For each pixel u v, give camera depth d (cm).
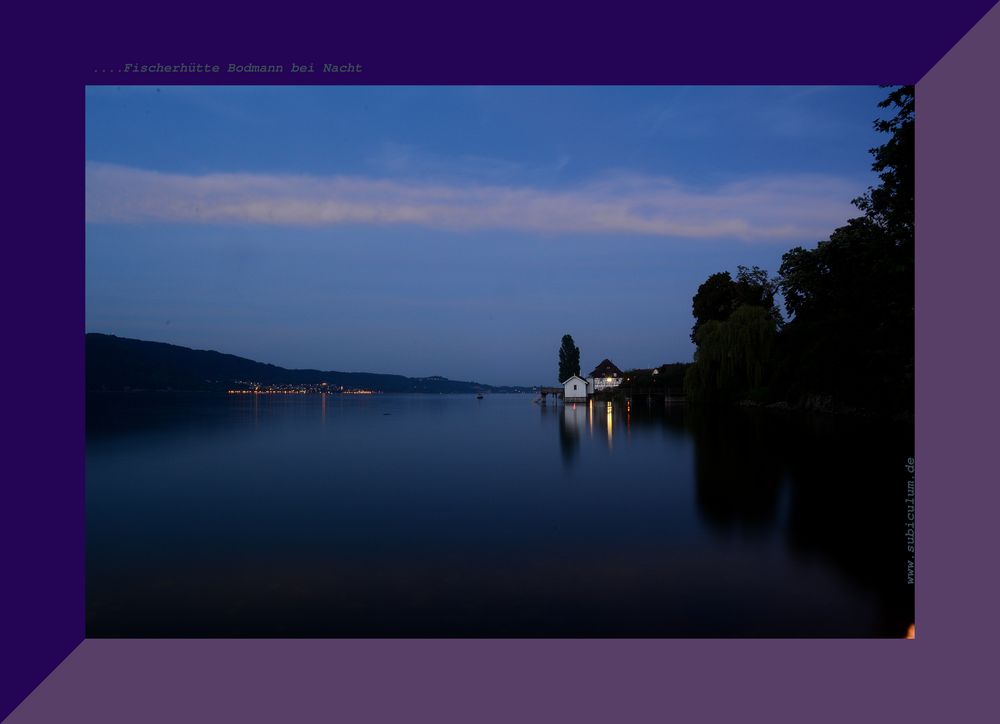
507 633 737
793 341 4628
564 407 7800
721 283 6800
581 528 1272
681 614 788
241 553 1109
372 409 8425
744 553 1066
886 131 1780
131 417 5750
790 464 2133
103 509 1534
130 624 770
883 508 1434
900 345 2353
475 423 4941
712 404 5969
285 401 12675
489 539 1190
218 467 2333
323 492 1762
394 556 1077
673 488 1733
